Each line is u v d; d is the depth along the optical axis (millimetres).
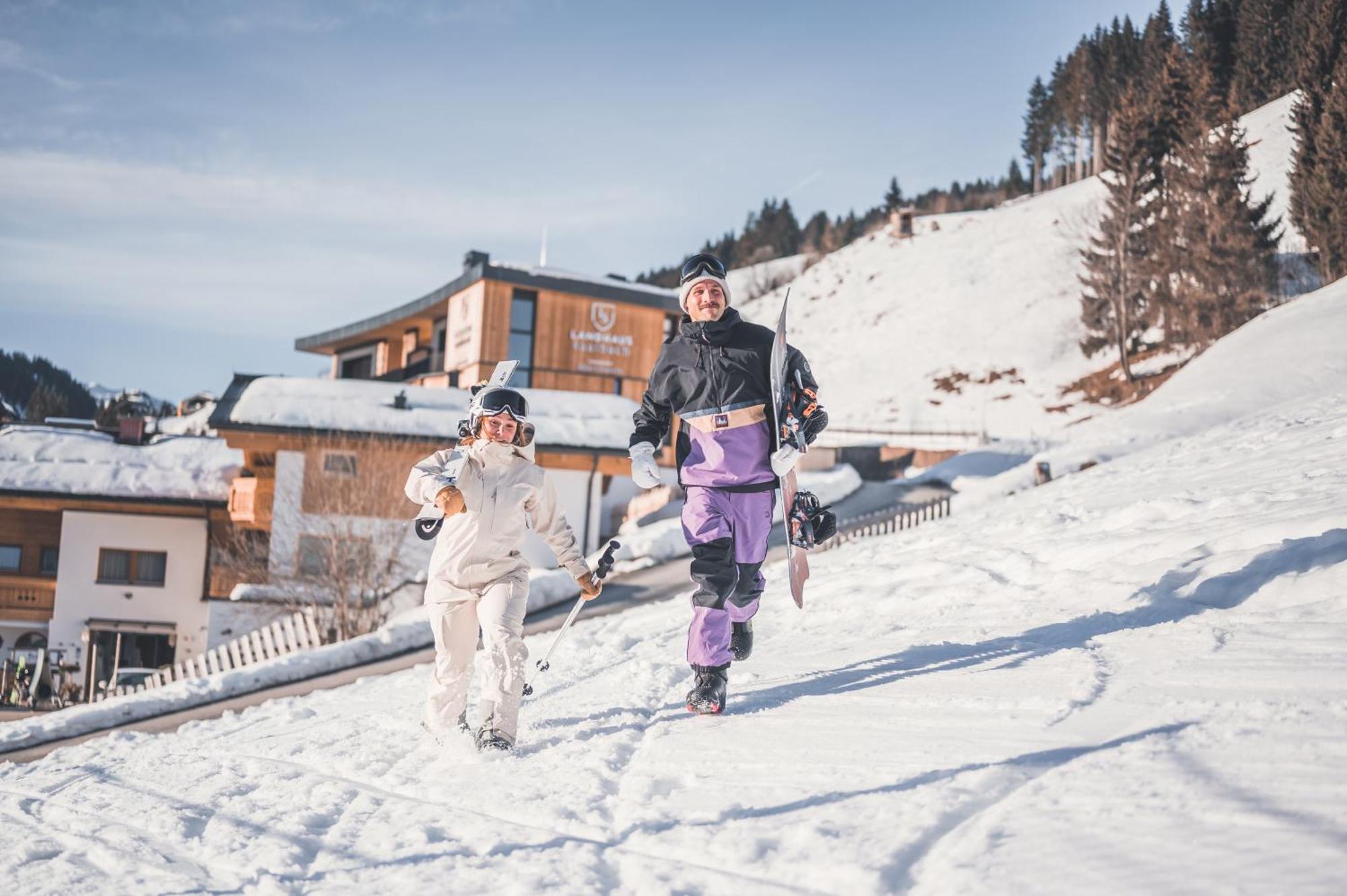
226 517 32062
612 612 19859
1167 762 2484
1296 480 7719
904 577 7746
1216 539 5711
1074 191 103312
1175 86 59312
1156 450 16766
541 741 4133
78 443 34562
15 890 2783
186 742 5879
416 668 9180
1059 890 1882
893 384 72438
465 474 4418
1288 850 1885
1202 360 37875
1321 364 32031
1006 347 72000
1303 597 4324
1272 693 2992
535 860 2529
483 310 36750
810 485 34500
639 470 4383
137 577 32438
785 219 167375
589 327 38156
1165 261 54125
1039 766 2689
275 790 3865
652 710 4520
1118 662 3799
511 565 4480
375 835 3010
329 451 26984
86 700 25469
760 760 3227
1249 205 53406
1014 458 38438
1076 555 6633
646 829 2666
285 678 16703
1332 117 49250
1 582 33375
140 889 2723
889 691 4004
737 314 4441
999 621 5312
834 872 2166
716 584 4164
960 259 92938
